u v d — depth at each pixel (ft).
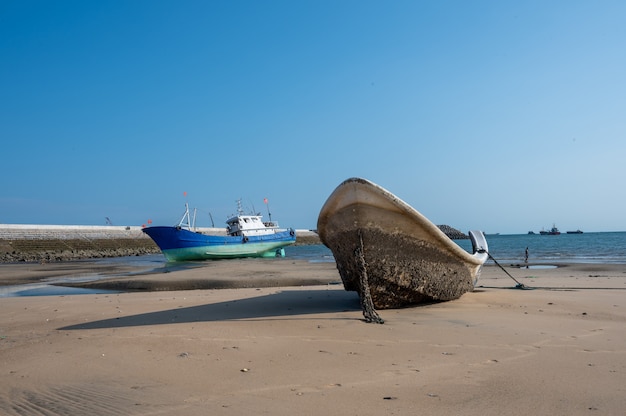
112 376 13.43
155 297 36.91
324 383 12.16
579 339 16.99
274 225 129.90
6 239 156.15
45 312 29.55
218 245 108.37
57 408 10.73
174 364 14.53
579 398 10.70
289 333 18.95
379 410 10.11
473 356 14.79
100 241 184.03
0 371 14.53
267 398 11.02
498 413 9.85
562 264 68.69
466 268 27.50
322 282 52.42
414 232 24.17
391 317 22.79
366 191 22.85
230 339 17.97
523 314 22.79
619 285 37.47
